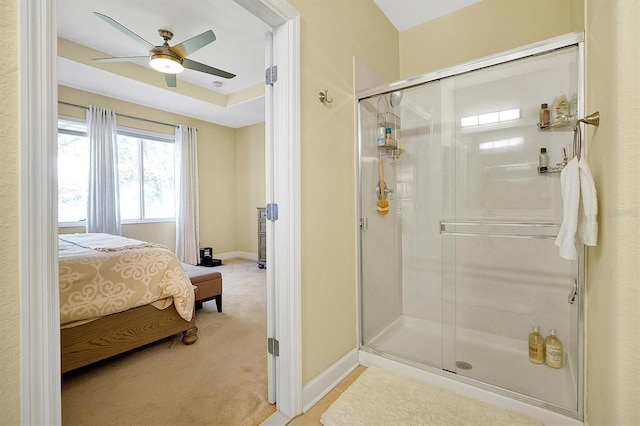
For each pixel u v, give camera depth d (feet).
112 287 6.25
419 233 7.95
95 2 8.32
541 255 6.51
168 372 6.19
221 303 9.75
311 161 5.33
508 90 6.55
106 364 6.50
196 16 8.95
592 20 4.17
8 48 2.17
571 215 4.13
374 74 7.43
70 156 13.10
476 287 7.25
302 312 5.12
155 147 16.30
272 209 5.15
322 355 5.58
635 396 2.79
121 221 14.83
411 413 4.86
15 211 2.21
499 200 6.93
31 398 2.28
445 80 6.46
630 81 2.78
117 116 14.35
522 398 4.91
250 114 16.80
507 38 7.48
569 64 5.15
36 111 2.28
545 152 6.33
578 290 4.62
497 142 6.84
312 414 4.98
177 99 14.32
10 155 2.18
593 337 4.09
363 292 6.81
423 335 7.38
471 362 6.06
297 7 5.05
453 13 8.16
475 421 4.67
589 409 4.27
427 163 7.69
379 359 6.33
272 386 5.22
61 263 5.83
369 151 7.07
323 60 5.66
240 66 12.18
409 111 7.79
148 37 10.07
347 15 6.44
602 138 3.56
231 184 19.67
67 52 10.37
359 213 6.69
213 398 5.36
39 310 2.31
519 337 6.69
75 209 13.28
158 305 6.94
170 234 16.81
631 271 2.79
